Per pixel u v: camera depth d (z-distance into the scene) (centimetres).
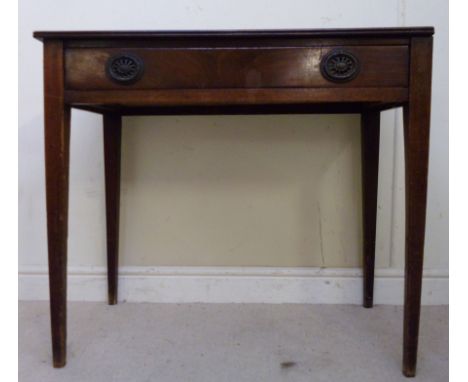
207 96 78
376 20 112
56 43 78
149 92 78
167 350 92
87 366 85
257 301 120
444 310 114
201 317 109
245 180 119
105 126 111
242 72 78
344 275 119
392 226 117
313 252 120
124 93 78
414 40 76
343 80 77
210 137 118
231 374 82
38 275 121
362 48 77
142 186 120
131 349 92
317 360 87
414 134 77
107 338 97
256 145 118
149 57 78
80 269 121
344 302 119
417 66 76
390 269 118
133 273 120
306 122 117
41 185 120
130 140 118
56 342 84
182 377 81
